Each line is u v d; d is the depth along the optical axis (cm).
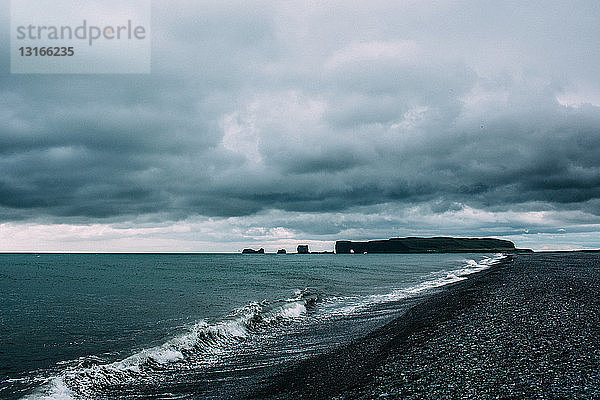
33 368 1519
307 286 4559
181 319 2484
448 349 1319
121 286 4922
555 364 1075
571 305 1952
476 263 9338
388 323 2036
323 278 5875
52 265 11475
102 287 4800
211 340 1811
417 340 1508
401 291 3747
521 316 1738
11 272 7950
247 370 1406
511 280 3388
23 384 1341
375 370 1193
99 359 1627
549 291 2500
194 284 5153
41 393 1215
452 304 2312
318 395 1055
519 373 1025
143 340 1945
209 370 1423
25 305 3216
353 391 1034
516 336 1400
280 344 1780
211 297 3684
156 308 2983
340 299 3272
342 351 1546
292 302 2933
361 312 2544
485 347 1295
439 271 6969
